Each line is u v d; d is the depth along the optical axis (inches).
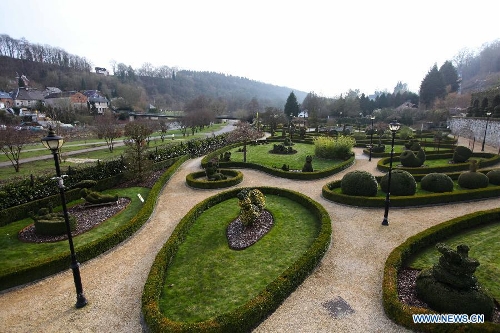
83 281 397.4
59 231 520.4
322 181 855.1
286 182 852.6
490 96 1662.2
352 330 300.5
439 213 599.2
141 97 4552.2
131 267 428.5
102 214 616.1
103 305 349.1
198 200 705.0
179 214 620.1
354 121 2984.7
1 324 322.7
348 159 1095.0
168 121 3528.5
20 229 555.5
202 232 532.1
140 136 838.5
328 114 3405.5
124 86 4475.9
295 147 1460.4
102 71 5905.5
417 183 791.7
